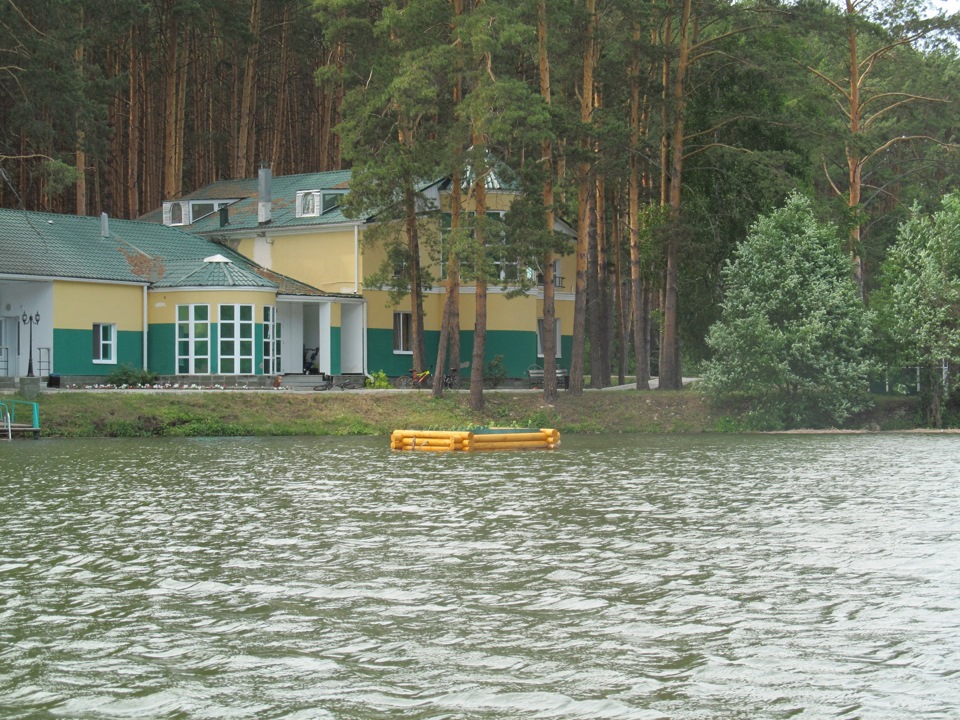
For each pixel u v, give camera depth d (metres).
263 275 119.12
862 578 37.12
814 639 30.11
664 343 118.75
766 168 109.38
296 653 29.03
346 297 119.00
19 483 61.09
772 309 107.19
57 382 103.69
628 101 120.56
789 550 41.88
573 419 106.62
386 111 104.62
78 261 108.44
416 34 101.12
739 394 110.56
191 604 33.81
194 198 136.00
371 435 97.75
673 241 112.88
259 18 157.50
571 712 25.00
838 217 114.75
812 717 24.62
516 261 108.06
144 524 47.75
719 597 34.56
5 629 31.20
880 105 155.00
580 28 105.38
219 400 98.00
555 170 108.19
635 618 32.19
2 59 116.94
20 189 144.25
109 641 30.09
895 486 61.12
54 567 38.84
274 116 176.12
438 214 111.25
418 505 53.56
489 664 28.16
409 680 27.00
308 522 48.34
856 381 106.12
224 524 47.78
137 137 145.50
